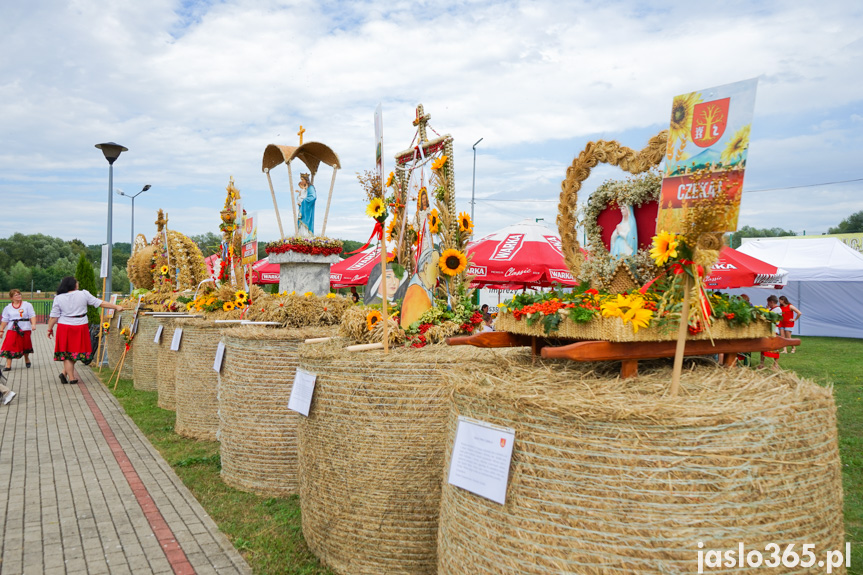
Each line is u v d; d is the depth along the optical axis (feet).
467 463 7.32
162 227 38.63
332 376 11.43
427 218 15.69
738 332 8.25
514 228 32.37
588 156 10.50
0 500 15.79
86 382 36.24
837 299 69.10
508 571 6.66
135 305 37.65
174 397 27.73
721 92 7.11
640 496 6.03
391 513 10.82
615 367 8.42
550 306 8.58
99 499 15.84
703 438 6.01
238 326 18.76
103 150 46.21
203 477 17.71
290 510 14.92
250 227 25.72
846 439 19.98
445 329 13.61
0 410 27.66
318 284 23.91
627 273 9.89
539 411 6.57
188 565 12.01
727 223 6.88
